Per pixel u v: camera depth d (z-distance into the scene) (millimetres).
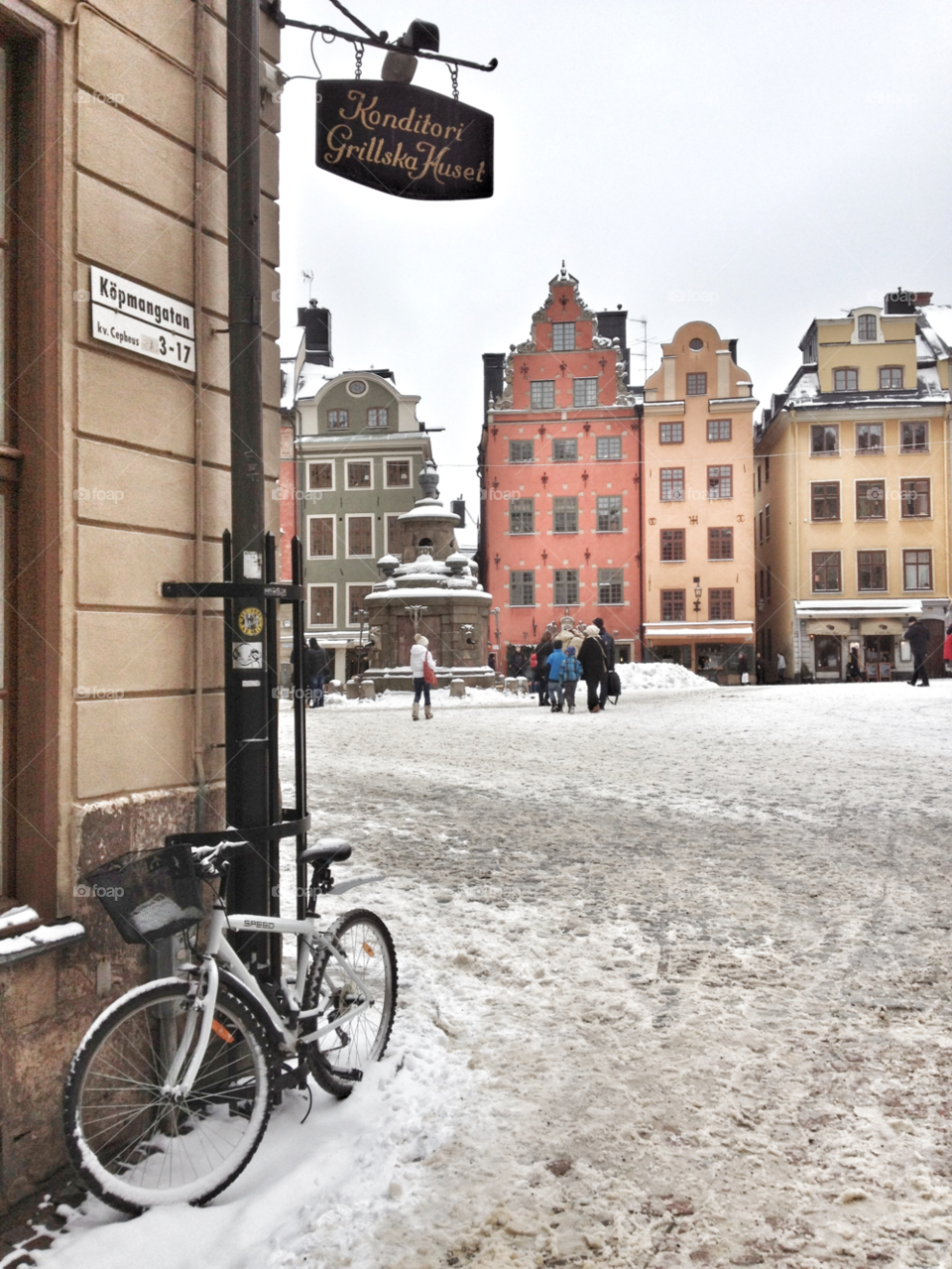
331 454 45250
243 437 3688
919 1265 2592
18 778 3180
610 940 5371
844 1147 3180
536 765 12617
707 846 7645
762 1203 2889
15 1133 2992
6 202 3195
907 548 46000
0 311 3154
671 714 20188
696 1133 3289
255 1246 2766
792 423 46469
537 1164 3123
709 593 45500
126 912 2977
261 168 4402
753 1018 4262
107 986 3318
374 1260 2678
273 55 4434
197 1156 3098
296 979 3531
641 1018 4285
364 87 4254
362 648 33406
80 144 3330
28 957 2992
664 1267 2615
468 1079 3719
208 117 3947
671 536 45812
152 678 3602
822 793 9953
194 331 3854
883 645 45719
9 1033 2980
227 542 3795
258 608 3648
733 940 5348
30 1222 2922
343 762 13141
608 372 46312
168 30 3744
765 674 51094
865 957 5035
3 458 3123
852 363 46719
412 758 13547
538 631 46406
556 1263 2648
